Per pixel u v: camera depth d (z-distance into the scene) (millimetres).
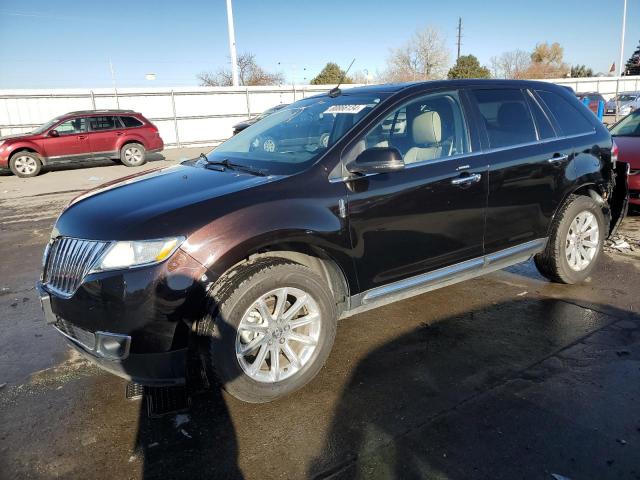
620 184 4852
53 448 2615
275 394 2898
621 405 2799
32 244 6957
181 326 2613
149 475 2402
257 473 2385
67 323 2770
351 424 2721
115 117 16000
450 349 3502
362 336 3744
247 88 25438
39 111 20719
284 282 2824
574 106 4516
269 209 2816
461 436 2586
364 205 3135
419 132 3518
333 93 4031
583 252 4559
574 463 2369
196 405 2949
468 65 51750
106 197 3146
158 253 2564
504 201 3818
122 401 3025
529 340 3586
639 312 3986
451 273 3656
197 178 3281
